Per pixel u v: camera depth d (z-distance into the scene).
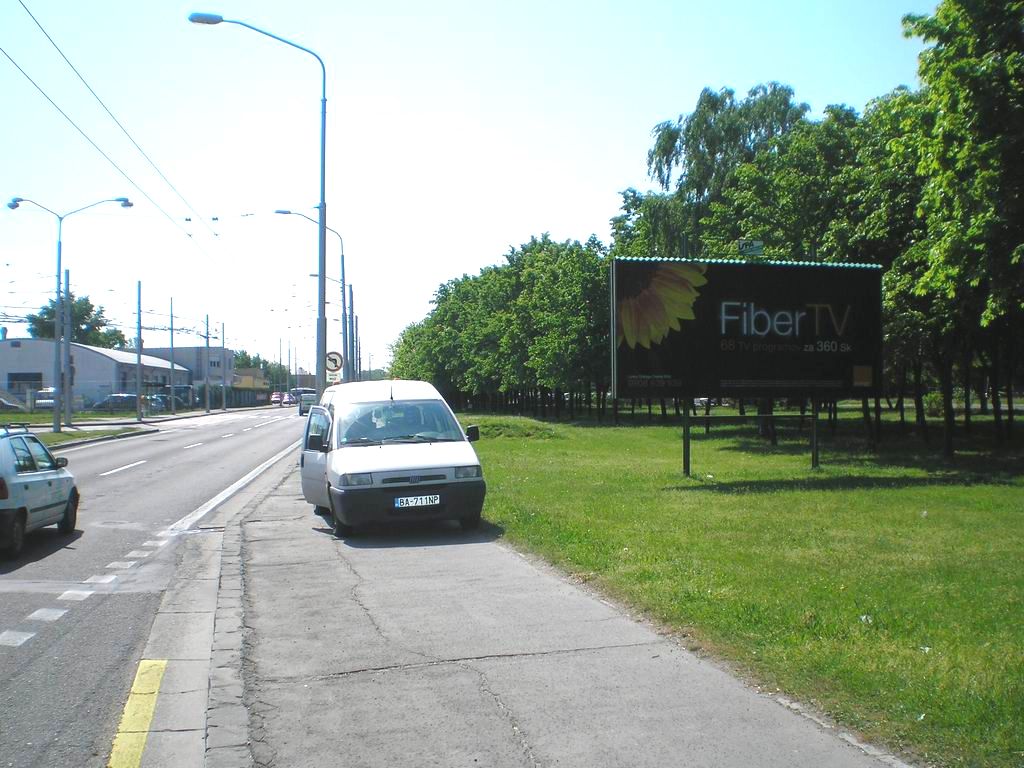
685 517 12.40
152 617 7.86
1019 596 7.44
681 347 17.98
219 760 4.57
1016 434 34.75
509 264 65.44
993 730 4.50
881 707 4.89
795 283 18.52
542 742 4.66
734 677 5.56
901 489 15.91
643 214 43.56
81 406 70.06
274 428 52.81
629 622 6.96
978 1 15.27
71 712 5.43
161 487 19.88
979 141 15.66
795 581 8.04
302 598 8.22
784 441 32.31
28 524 11.21
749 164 33.59
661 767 4.32
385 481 11.48
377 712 5.18
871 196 24.22
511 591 8.18
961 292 20.61
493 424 35.47
